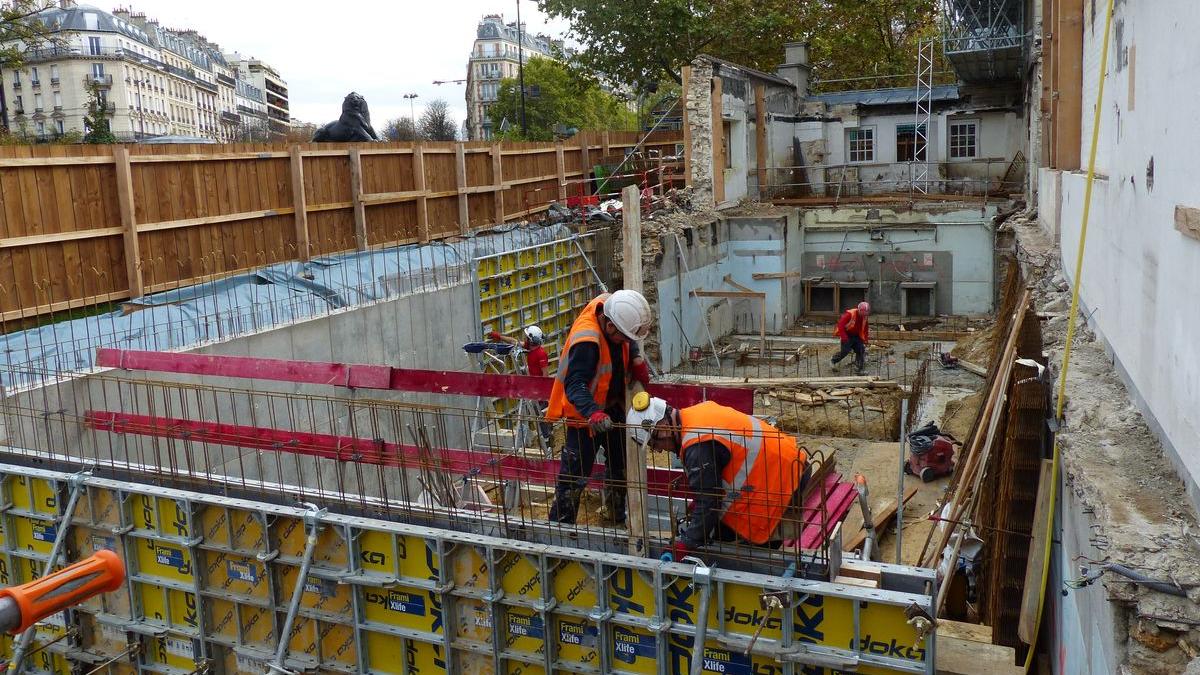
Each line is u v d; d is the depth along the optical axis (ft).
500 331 48.98
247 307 35.78
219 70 341.82
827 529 16.34
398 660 19.58
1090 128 27.37
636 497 17.04
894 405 42.55
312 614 20.13
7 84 247.91
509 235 55.16
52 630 23.80
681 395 19.30
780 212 70.54
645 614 17.03
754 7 98.02
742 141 73.15
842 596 15.23
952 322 70.23
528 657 18.11
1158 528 11.90
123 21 263.70
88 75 244.42
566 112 190.29
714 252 66.90
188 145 39.88
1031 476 20.33
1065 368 17.42
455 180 59.57
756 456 16.26
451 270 45.42
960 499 24.79
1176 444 13.01
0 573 24.53
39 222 33.99
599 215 61.67
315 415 33.99
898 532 22.95
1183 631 10.37
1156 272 14.38
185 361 24.23
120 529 22.04
